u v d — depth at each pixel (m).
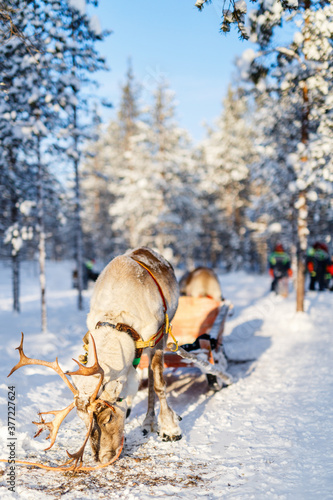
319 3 7.68
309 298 14.58
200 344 5.76
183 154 24.39
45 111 10.16
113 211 25.92
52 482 3.36
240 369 7.16
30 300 19.72
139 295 3.87
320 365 6.78
